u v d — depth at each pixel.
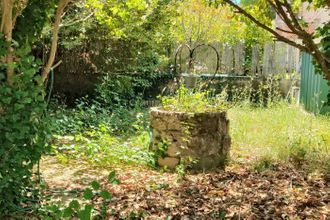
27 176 4.40
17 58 4.25
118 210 4.50
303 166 6.43
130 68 11.77
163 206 4.71
